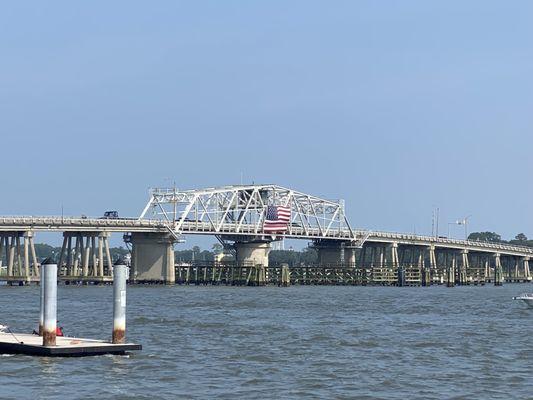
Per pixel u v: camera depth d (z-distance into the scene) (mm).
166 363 98500
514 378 92625
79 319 156125
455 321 164750
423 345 120062
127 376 90062
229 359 103125
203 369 95250
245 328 141500
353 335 132625
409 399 81562
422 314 184375
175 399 79812
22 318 156250
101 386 85125
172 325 144625
